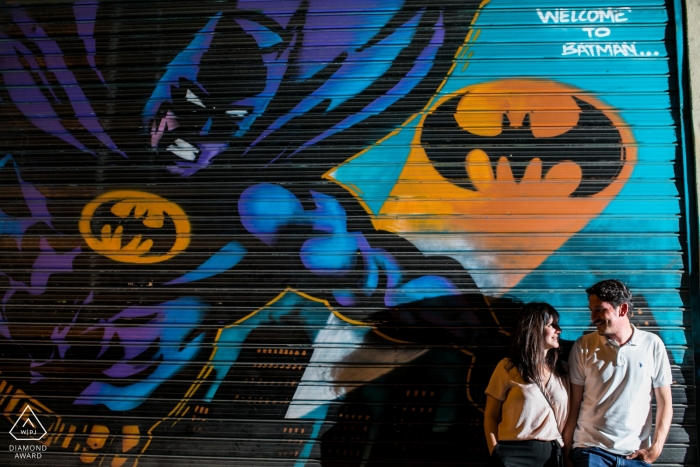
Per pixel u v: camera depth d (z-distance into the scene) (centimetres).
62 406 439
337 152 440
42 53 459
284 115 444
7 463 440
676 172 425
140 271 444
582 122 430
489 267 428
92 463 436
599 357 382
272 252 438
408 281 431
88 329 443
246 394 432
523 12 436
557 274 426
